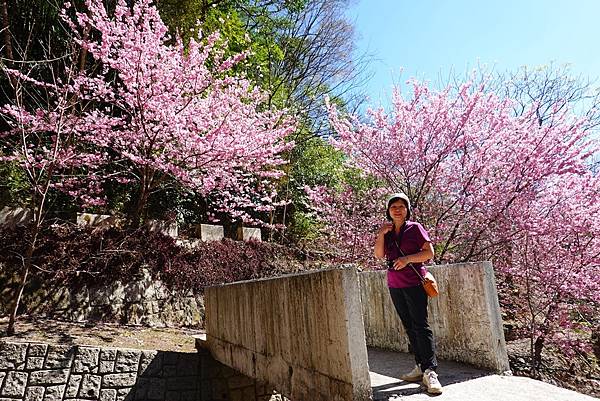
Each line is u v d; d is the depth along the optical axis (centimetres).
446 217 699
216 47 964
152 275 709
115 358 485
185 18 985
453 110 711
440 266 357
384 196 816
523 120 707
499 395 252
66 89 625
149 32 663
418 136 714
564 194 648
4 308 567
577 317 642
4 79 766
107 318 637
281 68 1554
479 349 314
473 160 682
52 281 610
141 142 711
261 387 557
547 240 624
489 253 672
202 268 778
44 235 628
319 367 273
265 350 362
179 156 708
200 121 703
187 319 720
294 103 1473
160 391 494
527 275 616
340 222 830
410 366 349
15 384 436
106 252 665
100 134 675
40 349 457
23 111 619
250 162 752
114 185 874
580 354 643
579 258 608
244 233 926
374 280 454
